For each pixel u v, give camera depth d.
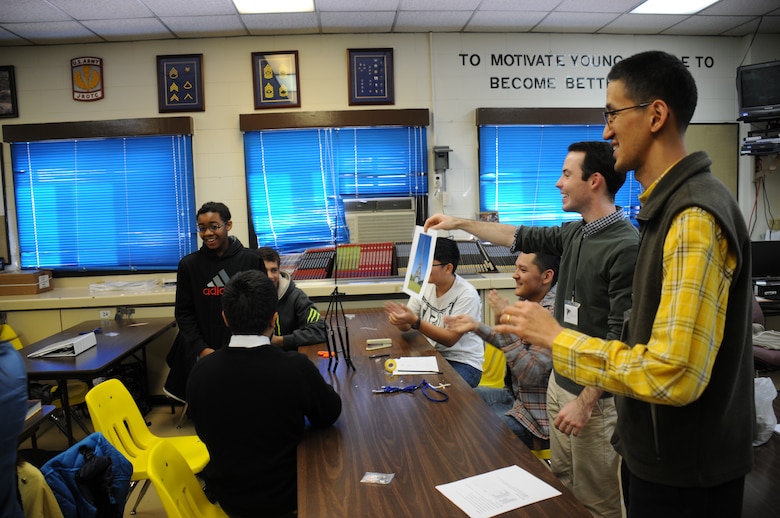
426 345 2.48
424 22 4.30
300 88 4.51
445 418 1.62
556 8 4.06
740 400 1.00
